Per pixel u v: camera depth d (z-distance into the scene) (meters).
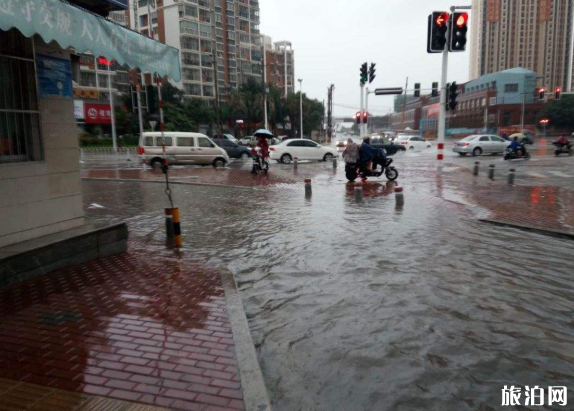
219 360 3.59
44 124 6.22
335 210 11.05
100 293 5.16
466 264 6.45
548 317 4.64
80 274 5.85
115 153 43.69
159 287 5.39
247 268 6.46
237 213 10.97
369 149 16.84
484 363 3.74
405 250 7.20
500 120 96.62
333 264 6.53
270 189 15.52
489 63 121.19
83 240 6.37
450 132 100.62
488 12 119.06
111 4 7.26
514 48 117.38
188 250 7.50
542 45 114.81
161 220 10.27
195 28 72.81
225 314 4.55
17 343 3.89
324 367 3.71
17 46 5.83
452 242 7.73
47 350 3.76
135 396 3.08
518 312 4.76
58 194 6.46
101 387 3.19
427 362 3.76
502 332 4.30
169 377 3.33
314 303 5.10
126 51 5.72
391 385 3.43
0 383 3.24
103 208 12.00
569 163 24.20
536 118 91.50
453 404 3.18
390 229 8.77
